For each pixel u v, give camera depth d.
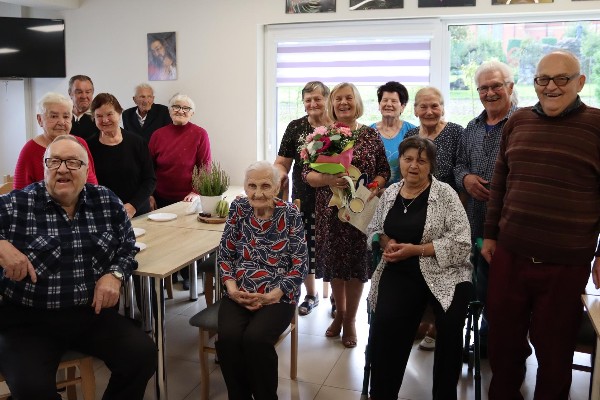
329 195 2.97
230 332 2.25
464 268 2.44
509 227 2.13
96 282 2.19
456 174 2.86
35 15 5.26
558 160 1.99
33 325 2.10
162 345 2.34
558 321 2.07
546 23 4.10
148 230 2.97
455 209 2.43
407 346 2.39
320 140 2.76
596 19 3.98
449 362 2.24
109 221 2.28
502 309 2.19
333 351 3.08
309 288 3.68
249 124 4.80
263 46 4.77
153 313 2.37
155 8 4.91
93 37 5.14
